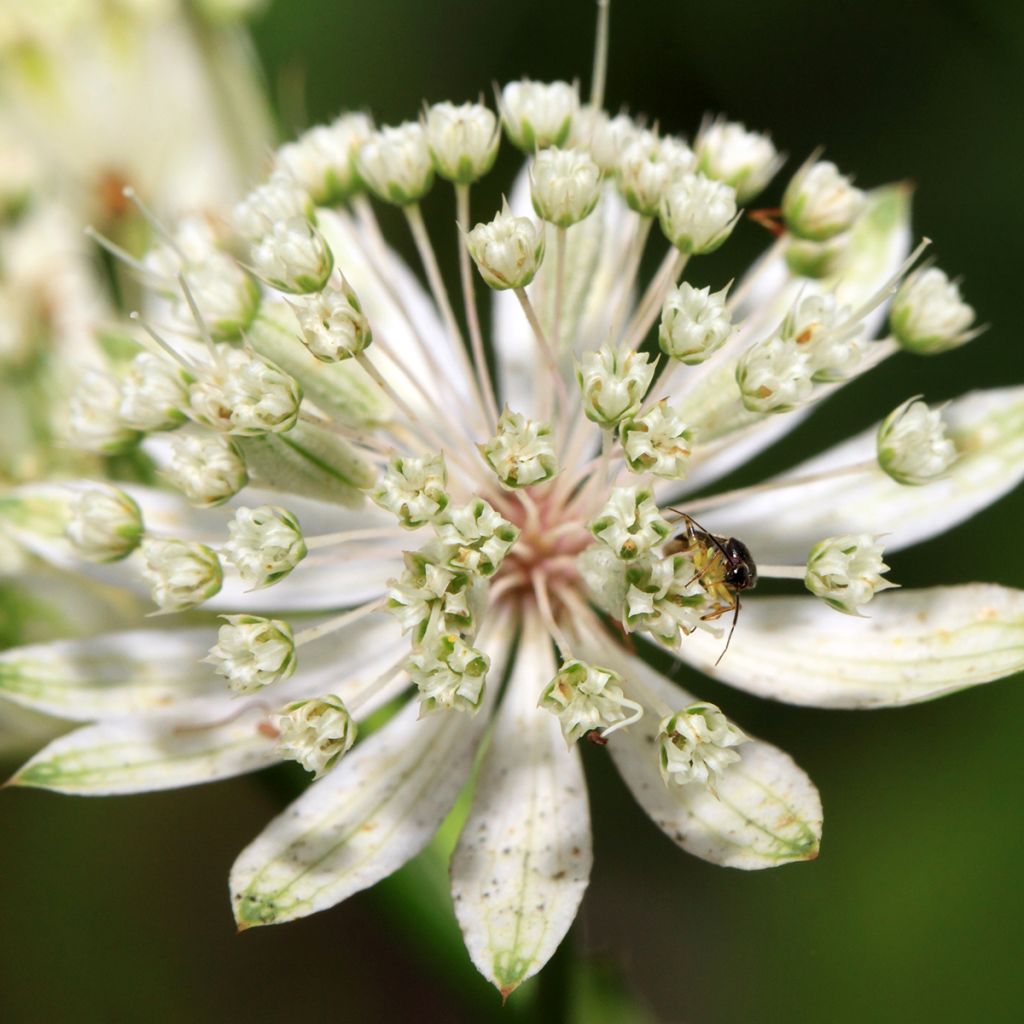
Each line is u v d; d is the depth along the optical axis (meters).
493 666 0.12
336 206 0.12
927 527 0.12
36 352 0.13
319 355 0.12
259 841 0.11
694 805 0.11
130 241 0.13
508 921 0.11
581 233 0.12
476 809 0.12
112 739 0.12
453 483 0.12
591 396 0.11
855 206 0.12
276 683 0.12
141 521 0.12
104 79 0.13
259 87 0.13
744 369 0.12
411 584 0.11
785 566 0.12
